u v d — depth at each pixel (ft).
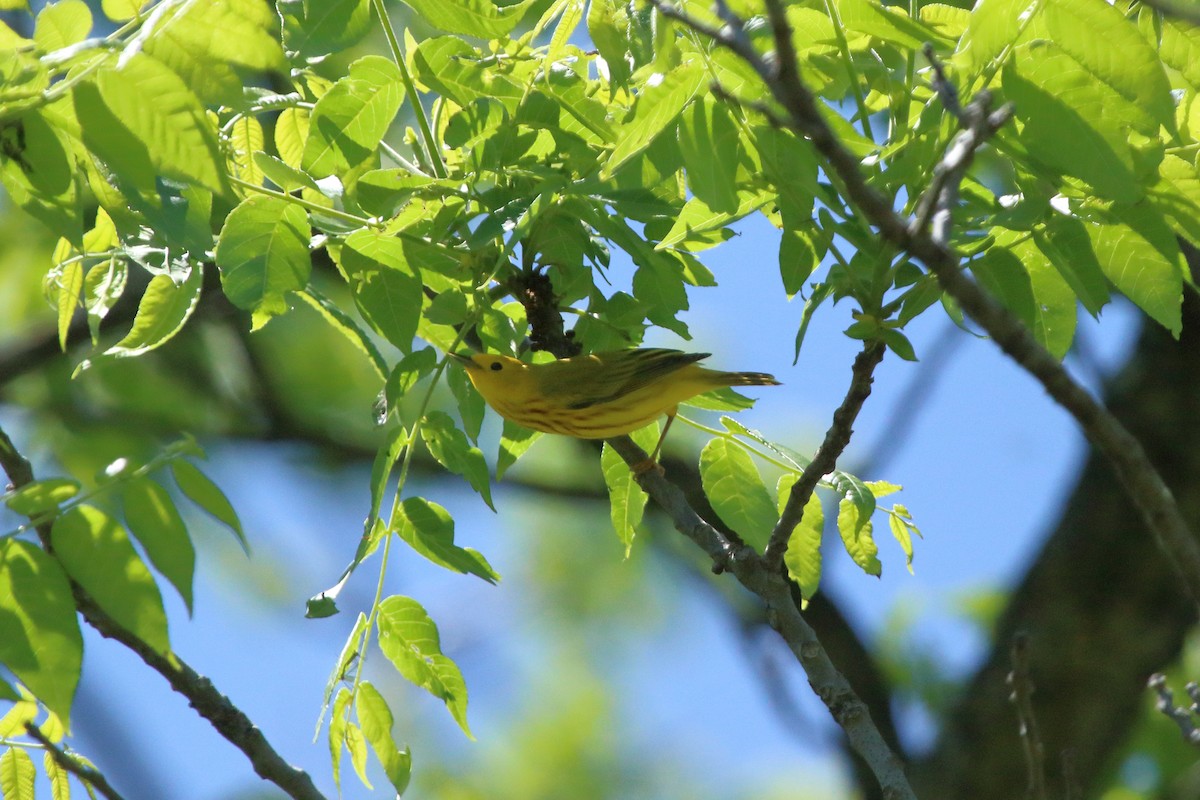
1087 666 57.52
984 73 24.53
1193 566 18.49
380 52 51.90
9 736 26.30
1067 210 26.37
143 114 22.27
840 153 17.75
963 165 17.78
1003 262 27.27
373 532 28.91
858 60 27.22
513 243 26.86
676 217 28.48
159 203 26.02
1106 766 59.41
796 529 31.30
